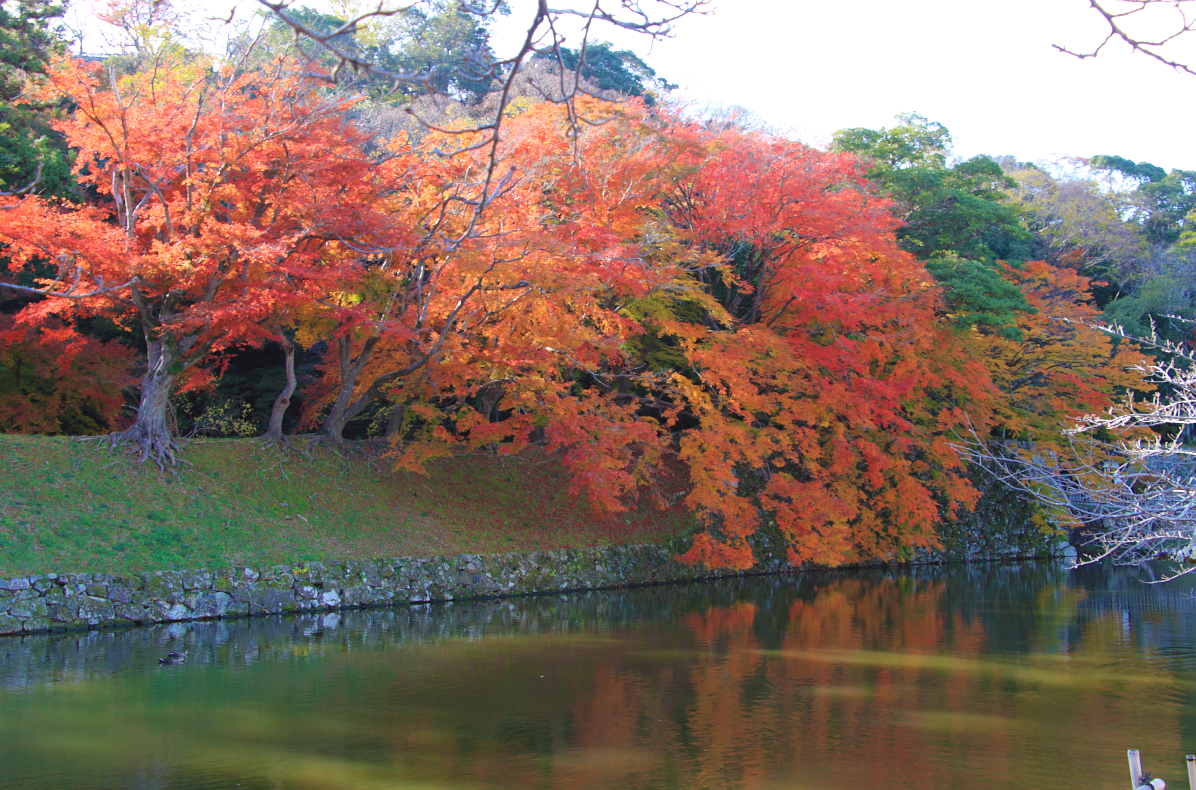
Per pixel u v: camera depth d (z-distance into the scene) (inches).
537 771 341.4
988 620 688.4
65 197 802.2
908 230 1277.1
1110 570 1082.1
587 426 797.9
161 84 720.3
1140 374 1155.3
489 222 722.8
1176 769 346.0
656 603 770.8
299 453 851.4
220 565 669.9
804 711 426.9
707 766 348.2
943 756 360.5
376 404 1048.2
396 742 374.3
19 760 347.9
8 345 796.0
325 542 750.5
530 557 830.5
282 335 844.0
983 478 1227.2
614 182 823.1
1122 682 486.0
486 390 949.8
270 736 381.4
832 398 887.7
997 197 1375.5
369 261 836.0
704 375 850.8
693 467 855.7
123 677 476.7
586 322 868.0
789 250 924.0
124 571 629.6
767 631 633.6
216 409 966.4
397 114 1235.9
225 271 740.0
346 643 574.6
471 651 555.2
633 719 410.9
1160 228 2130.9
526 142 727.7
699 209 915.4
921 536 1034.1
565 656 543.5
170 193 739.4
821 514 936.3
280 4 142.3
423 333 817.5
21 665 498.9
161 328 743.1
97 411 904.3
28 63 832.9
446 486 904.9
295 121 681.0
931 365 1046.4
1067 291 1365.7
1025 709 431.2
